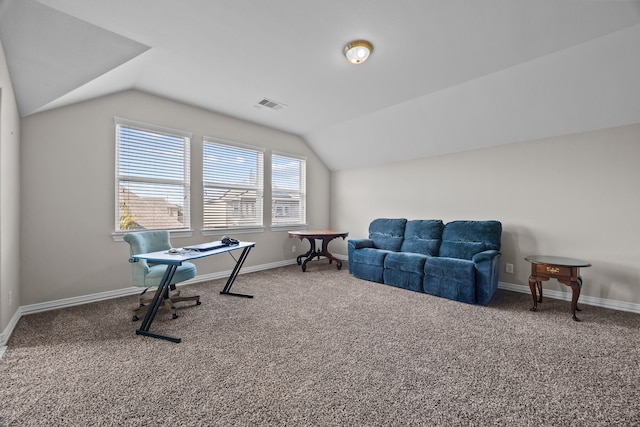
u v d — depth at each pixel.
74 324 2.36
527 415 1.33
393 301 3.04
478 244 3.40
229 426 1.26
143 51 2.37
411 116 3.75
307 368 1.73
